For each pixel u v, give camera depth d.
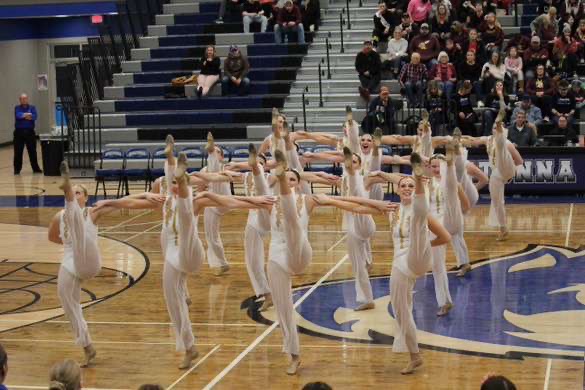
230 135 31.95
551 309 16.03
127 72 34.75
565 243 21.06
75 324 13.45
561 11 32.31
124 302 17.11
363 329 15.09
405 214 12.77
